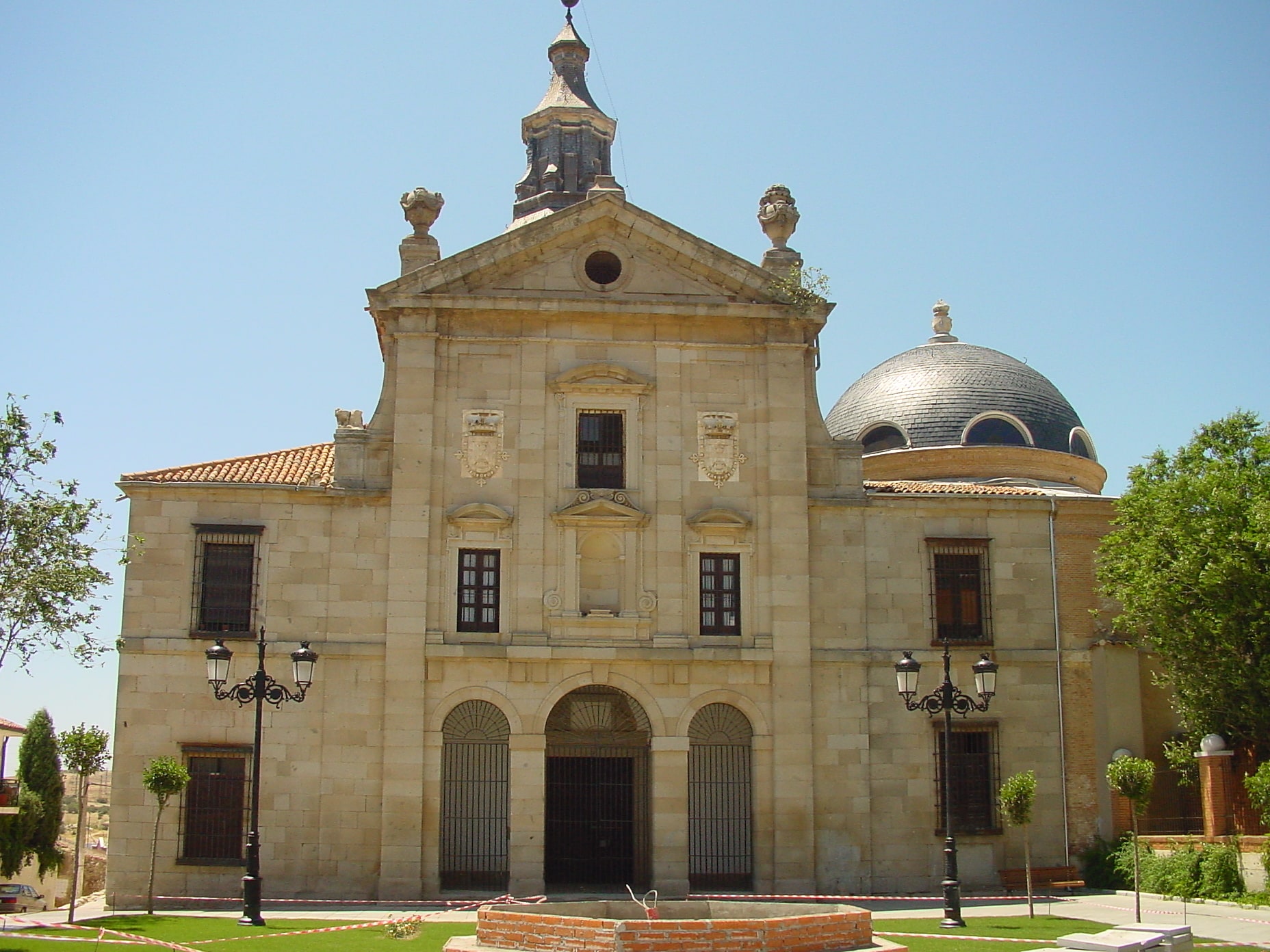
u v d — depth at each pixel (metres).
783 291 39.69
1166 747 39.66
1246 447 42.09
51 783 55.06
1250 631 38.00
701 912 25.38
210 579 37.56
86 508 32.62
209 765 36.59
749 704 37.97
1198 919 31.23
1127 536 41.06
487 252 39.16
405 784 36.38
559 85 56.75
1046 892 37.59
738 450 39.25
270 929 28.64
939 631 39.41
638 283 39.91
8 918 33.06
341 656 37.19
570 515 38.03
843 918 22.30
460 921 31.00
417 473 37.97
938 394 52.75
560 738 38.12
